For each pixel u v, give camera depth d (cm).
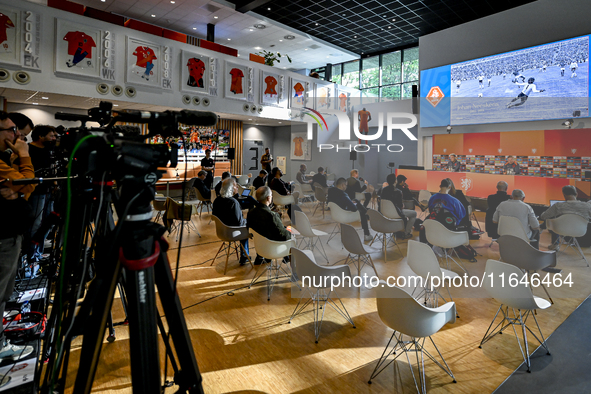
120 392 218
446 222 247
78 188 155
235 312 337
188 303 356
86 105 835
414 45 1269
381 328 305
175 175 1067
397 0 924
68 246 160
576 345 273
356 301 357
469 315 323
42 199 342
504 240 272
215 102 906
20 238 209
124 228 99
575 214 275
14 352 229
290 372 244
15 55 608
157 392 97
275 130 1241
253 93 985
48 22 641
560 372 241
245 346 277
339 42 1263
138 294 96
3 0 592
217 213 455
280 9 995
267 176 688
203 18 1031
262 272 451
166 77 808
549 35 310
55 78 655
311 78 1127
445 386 228
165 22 1061
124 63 741
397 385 230
